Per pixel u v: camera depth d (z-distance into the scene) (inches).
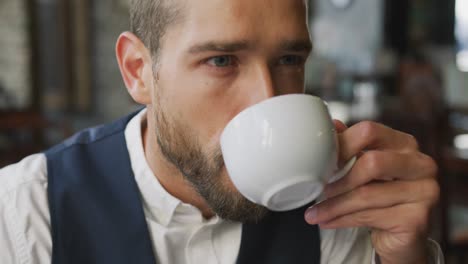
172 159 30.8
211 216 35.3
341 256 36.4
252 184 24.4
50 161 36.0
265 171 23.7
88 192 33.8
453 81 266.1
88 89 193.8
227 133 24.7
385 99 176.4
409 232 29.0
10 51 177.5
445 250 68.7
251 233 34.7
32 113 107.5
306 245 35.8
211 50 26.9
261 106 23.8
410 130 69.7
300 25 27.3
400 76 155.3
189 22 27.5
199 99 28.1
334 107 141.9
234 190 28.4
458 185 91.0
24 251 32.7
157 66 30.6
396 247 30.0
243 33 26.3
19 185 34.2
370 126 27.1
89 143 37.1
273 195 24.5
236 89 27.8
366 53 251.6
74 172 34.8
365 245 37.1
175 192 34.2
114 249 32.6
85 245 32.6
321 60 241.4
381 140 28.0
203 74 27.8
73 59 189.2
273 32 26.6
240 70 27.7
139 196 34.0
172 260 34.0
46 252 32.9
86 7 189.2
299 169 23.6
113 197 33.9
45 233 33.2
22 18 176.7
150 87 33.1
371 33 254.7
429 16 259.9
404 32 255.0
